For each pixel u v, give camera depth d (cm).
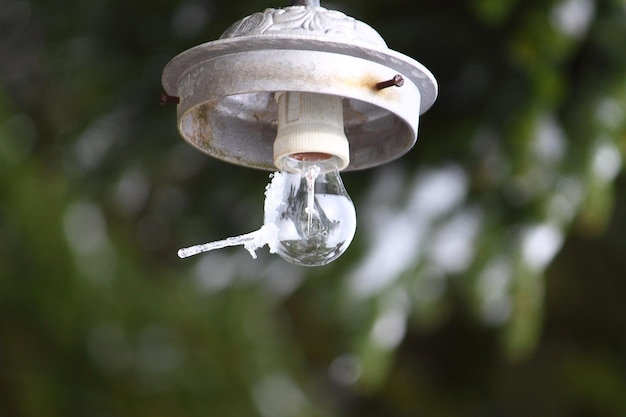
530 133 310
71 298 483
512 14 309
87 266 486
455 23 323
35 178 469
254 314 512
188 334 497
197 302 503
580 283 516
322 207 239
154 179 390
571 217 319
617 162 320
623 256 494
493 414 568
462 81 333
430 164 333
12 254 475
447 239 328
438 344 580
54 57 376
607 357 545
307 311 514
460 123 334
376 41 238
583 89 322
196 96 238
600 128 316
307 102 240
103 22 358
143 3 350
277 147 240
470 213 329
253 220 365
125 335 492
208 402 492
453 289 370
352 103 244
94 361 486
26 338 480
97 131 375
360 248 330
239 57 236
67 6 368
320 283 348
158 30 355
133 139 373
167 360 493
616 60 319
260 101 245
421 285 330
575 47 306
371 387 327
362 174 346
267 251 381
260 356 508
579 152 316
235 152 245
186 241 388
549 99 307
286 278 377
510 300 326
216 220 381
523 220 324
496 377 572
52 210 473
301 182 240
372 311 325
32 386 475
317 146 239
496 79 327
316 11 238
